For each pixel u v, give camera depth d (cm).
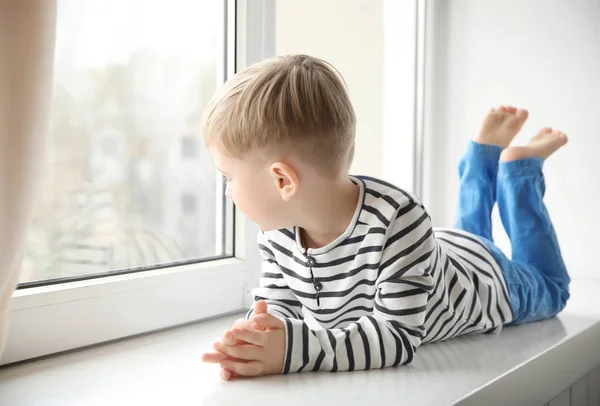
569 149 164
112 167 159
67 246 152
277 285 108
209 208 143
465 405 83
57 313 100
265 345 88
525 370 100
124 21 151
